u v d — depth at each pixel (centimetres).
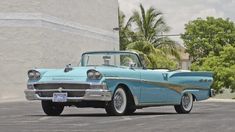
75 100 1094
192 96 1377
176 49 4953
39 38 2875
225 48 5144
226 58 5128
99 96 1084
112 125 908
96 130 818
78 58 3303
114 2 3962
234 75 4906
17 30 2866
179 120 1035
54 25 3012
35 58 2870
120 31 4856
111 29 3891
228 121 1014
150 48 4634
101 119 1042
